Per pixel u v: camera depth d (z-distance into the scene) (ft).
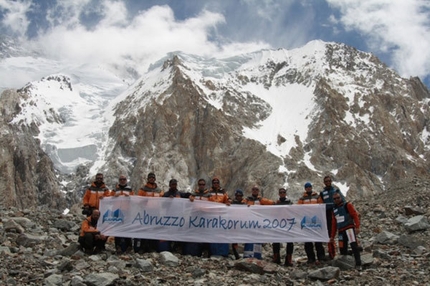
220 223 59.52
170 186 61.77
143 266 47.60
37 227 64.03
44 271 45.19
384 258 55.93
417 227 68.13
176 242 62.13
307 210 58.54
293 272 49.49
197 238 59.16
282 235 58.34
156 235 59.16
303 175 580.71
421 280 46.75
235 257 59.36
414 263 52.65
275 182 566.77
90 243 54.80
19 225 61.31
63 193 622.54
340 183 579.07
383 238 64.13
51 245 56.44
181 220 59.57
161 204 59.88
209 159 626.23
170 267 49.90
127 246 60.29
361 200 101.04
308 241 57.57
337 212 55.67
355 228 54.70
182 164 622.54
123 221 59.31
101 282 41.09
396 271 50.06
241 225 59.31
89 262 48.60
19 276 43.14
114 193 61.36
